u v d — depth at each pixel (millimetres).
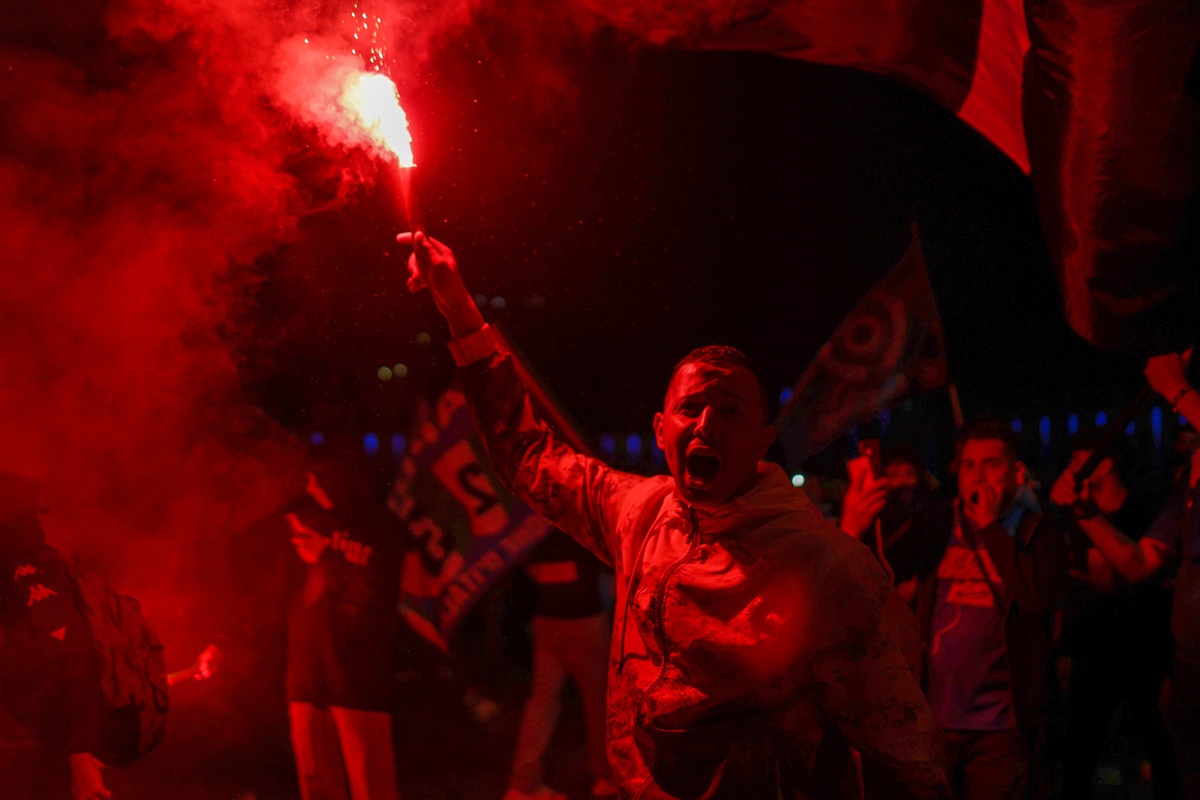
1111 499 5176
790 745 2051
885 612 2055
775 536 2078
